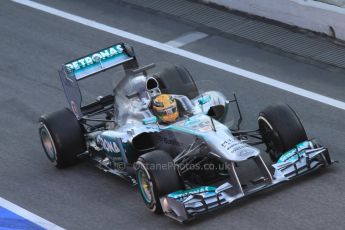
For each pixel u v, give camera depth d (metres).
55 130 42.72
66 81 45.31
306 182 38.91
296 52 54.84
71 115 43.31
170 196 36.12
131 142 39.31
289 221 36.12
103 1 65.50
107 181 41.72
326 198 37.56
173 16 61.78
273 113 39.34
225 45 56.94
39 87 53.75
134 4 64.31
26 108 51.19
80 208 39.56
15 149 46.47
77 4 65.44
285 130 38.91
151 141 40.62
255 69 53.38
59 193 41.25
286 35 56.97
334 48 54.62
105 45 58.72
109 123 45.19
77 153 43.12
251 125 46.22
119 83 43.47
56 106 51.19
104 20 62.34
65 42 59.62
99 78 53.97
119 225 37.56
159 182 36.56
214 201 36.16
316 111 47.34
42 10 64.88
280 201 37.56
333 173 39.53
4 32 62.00
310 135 44.38
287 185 38.81
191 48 57.06
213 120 39.16
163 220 37.22
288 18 57.91
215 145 37.03
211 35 58.50
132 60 45.94
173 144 39.28
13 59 57.84
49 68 56.19
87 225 38.00
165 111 39.59
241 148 36.72
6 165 44.84
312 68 52.75
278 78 51.91
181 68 44.59
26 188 42.22
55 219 38.94
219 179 39.19
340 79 51.16
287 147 39.00
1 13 65.06
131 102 42.03
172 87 43.38
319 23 56.03
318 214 36.47
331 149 42.53
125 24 61.50
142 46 58.09
